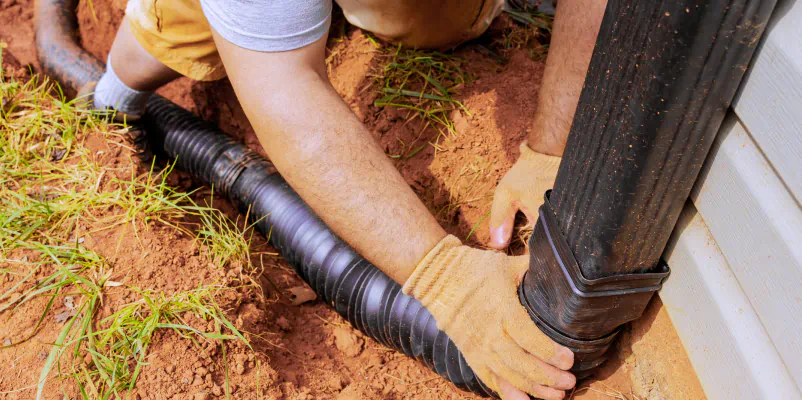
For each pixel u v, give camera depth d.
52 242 2.05
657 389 1.79
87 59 3.15
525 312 1.70
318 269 2.17
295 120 1.48
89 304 1.83
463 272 1.66
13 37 3.47
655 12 1.08
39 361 1.75
